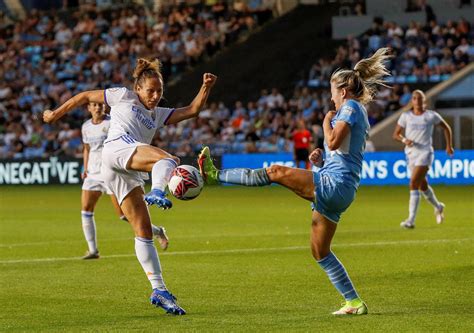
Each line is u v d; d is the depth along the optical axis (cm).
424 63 9662
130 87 10700
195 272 2997
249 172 2147
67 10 12769
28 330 2052
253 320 2139
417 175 4444
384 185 8312
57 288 2692
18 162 9438
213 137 9556
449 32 9756
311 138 8500
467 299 2423
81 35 11781
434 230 4341
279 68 10756
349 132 2131
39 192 8162
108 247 3831
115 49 11244
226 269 3066
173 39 11388
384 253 3441
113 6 12656
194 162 9050
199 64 11256
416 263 3145
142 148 2228
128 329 2045
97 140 3491
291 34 11356
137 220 2275
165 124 2411
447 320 2111
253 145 9212
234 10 11856
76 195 7662
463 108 8906
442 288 2611
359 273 2920
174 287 2681
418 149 4450
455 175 8256
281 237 4134
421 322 2088
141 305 2391
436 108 9000
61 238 4259
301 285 2705
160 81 2330
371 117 9038
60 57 11450
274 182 2152
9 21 13000
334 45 10800
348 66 9862
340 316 2178
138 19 11888
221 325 2078
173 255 3475
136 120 2320
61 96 10750
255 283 2750
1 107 10769
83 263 3291
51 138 10038
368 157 8494
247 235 4247
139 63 2330
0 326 2105
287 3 12019
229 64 11094
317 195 2136
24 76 11256
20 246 3909
